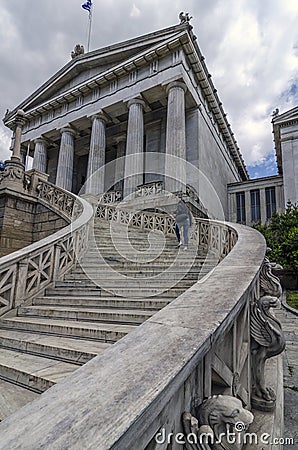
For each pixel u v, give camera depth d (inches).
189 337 47.1
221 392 63.4
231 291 68.7
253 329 92.4
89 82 890.1
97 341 135.3
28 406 34.1
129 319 147.6
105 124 905.5
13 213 417.7
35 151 1019.3
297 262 498.6
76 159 1067.9
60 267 256.8
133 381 36.5
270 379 102.7
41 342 136.2
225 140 1099.9
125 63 818.2
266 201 951.6
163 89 772.0
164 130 847.7
